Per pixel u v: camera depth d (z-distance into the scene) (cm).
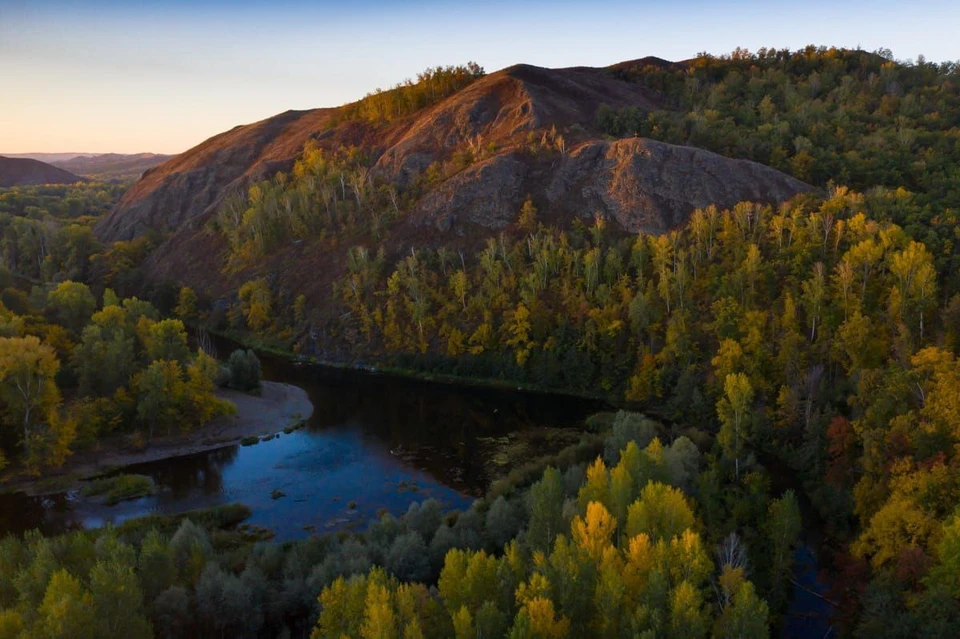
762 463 7044
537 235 12175
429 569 4431
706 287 9788
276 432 8700
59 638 3091
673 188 12219
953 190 10875
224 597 3950
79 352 7962
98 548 4188
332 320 12812
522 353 10656
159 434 8031
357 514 6300
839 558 4781
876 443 5134
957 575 3578
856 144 13388
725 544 4475
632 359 9875
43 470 7000
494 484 6275
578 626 3581
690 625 3341
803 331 8544
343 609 3456
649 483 4241
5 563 3922
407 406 9888
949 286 8119
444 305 11950
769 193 11762
